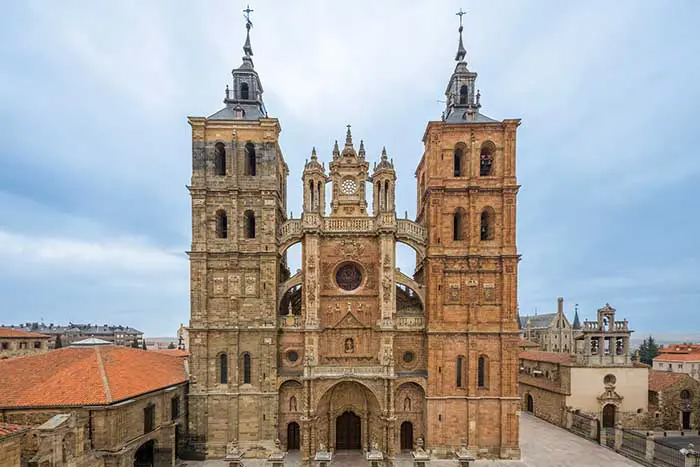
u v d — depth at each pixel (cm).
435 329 5106
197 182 5238
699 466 4247
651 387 6600
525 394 7481
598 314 6500
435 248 5222
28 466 2947
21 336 8762
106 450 3581
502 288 5169
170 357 5719
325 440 5197
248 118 5459
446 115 6172
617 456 5016
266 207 5259
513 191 5241
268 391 5050
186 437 4994
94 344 4806
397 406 5194
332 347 5300
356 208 5512
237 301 5169
